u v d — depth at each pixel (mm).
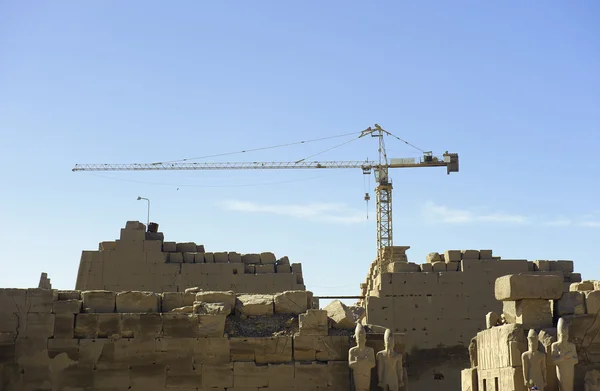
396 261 64062
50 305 38281
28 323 38031
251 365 37750
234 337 38188
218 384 37656
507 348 36094
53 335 38031
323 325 38281
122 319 38219
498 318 39625
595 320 36688
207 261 61562
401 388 36875
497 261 61438
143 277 60938
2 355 37656
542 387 34875
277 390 37531
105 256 61219
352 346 38000
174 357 37906
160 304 39219
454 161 103688
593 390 35469
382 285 61125
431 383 59906
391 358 36875
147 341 38031
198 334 38062
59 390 37625
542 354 35125
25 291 38250
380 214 103750
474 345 40312
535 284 37000
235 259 61844
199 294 39219
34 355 37812
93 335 38156
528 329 36812
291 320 38844
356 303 68062
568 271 61625
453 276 61219
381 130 105188
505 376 36125
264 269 61562
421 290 61062
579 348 36469
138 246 61375
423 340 60500
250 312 39188
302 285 61438
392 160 104625
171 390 37656
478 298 60906
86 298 38719
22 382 37594
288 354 37969
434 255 63031
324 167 104875
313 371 37656
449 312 60812
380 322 60625
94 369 37812
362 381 36469
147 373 37781
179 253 61656
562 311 37219
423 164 104062
